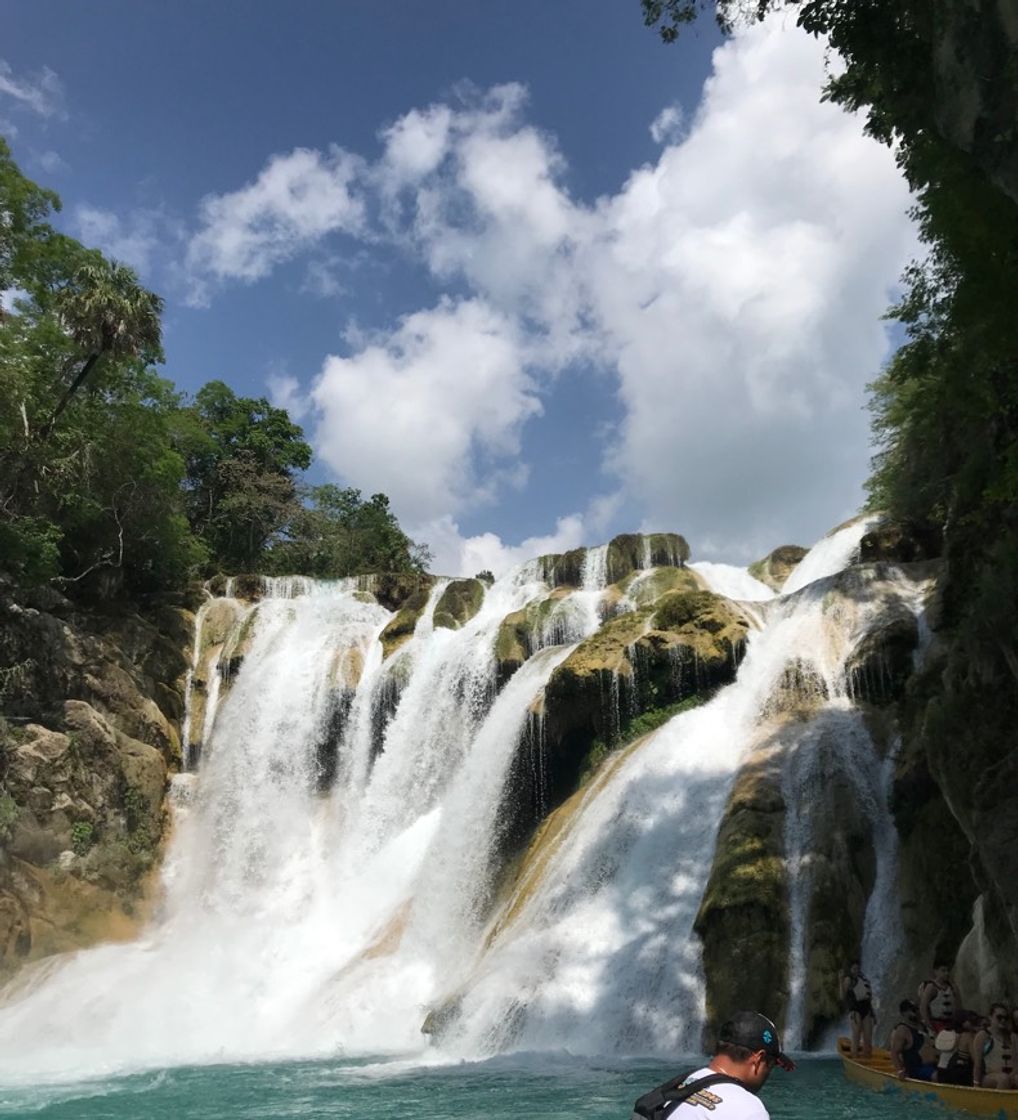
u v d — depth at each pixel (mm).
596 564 43531
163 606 46625
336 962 30109
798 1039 18453
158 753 40062
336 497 73812
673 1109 3746
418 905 30750
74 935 33844
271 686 43562
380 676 41844
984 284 16969
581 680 30234
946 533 23656
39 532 40094
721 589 41812
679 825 23594
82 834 35750
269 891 37156
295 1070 19594
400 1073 18250
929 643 24766
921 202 18906
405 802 37688
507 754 31328
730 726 26484
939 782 18094
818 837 21391
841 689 25703
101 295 39844
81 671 39281
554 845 26547
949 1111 12492
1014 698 16891
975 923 17359
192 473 64438
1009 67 13469
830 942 19500
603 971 21062
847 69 19859
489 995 21688
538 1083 16219
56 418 40938
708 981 19719
